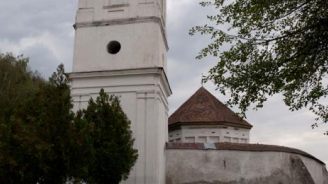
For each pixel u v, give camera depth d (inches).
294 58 438.6
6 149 647.8
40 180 666.8
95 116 868.6
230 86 474.3
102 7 1182.9
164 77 1133.7
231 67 474.6
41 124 661.9
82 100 1106.7
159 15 1165.7
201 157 1173.1
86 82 1123.3
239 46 464.4
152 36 1136.2
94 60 1141.7
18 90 1053.8
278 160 1214.9
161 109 1125.7
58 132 665.6
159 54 1135.6
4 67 1101.1
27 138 636.7
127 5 1171.3
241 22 463.8
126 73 1104.8
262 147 1218.6
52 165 655.8
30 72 1206.3
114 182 848.3
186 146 1183.6
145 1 1167.6
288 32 441.7
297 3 428.8
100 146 840.3
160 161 1074.7
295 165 1235.2
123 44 1143.0
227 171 1167.6
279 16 439.5
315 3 422.9
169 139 1568.7
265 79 451.8
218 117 1521.9
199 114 1546.5
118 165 845.2
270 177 1185.4
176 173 1156.5
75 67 1140.5
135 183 1021.2
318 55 431.5
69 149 661.9
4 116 765.3
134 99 1088.8
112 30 1160.2
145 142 1049.5
